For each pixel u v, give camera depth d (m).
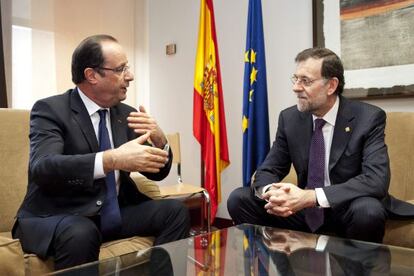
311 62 1.56
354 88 2.33
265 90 2.53
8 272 1.08
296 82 1.61
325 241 1.22
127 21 3.46
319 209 1.49
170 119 3.43
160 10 3.47
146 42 3.59
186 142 3.31
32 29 2.91
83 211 1.34
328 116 1.60
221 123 2.76
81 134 1.42
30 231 1.26
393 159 1.83
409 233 1.38
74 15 3.12
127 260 1.09
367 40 2.27
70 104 1.47
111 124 1.55
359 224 1.34
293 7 2.64
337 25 2.39
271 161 1.75
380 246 1.10
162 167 1.44
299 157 1.65
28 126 1.74
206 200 2.58
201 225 2.78
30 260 1.18
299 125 1.69
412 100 2.15
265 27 2.77
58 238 1.20
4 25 2.76
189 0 3.26
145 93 3.59
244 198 1.62
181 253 1.19
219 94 2.75
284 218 1.58
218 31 3.05
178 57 3.35
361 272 1.06
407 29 2.13
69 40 3.10
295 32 2.63
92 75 1.44
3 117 1.69
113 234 1.40
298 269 1.09
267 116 2.53
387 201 1.46
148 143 1.53
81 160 1.24
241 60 2.93
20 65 2.85
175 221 1.43
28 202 1.38
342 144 1.54
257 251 1.20
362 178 1.41
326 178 1.58
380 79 2.23
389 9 2.19
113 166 1.24
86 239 1.20
